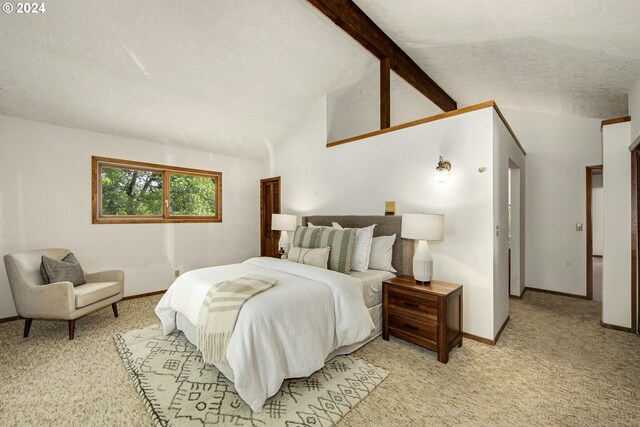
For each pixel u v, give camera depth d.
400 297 2.37
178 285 2.48
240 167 5.03
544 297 3.88
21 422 1.50
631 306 2.67
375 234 3.12
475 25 2.39
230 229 4.90
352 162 3.67
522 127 4.32
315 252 2.75
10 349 2.30
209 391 1.75
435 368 2.02
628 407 1.61
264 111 4.09
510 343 2.42
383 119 3.31
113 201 3.73
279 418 1.52
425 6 2.33
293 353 1.74
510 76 3.23
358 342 2.26
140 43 2.62
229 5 2.50
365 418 1.53
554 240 4.07
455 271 2.63
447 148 2.70
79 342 2.43
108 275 3.11
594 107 3.45
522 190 4.05
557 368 2.01
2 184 2.93
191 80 3.19
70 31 2.36
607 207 2.81
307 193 4.38
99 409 1.60
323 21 2.86
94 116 3.27
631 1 1.68
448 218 2.69
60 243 3.25
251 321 1.65
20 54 2.42
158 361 2.10
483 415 1.55
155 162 4.02
